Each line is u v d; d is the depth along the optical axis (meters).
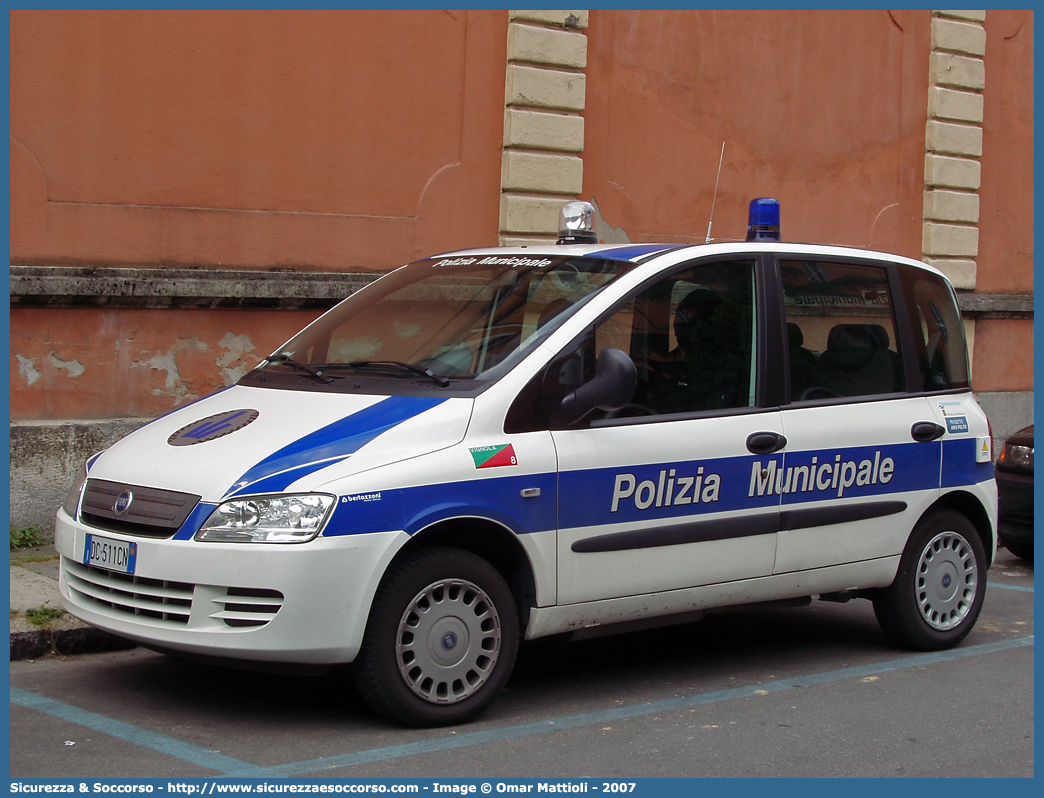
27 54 7.68
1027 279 13.89
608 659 5.95
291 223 8.75
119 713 4.75
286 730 4.59
